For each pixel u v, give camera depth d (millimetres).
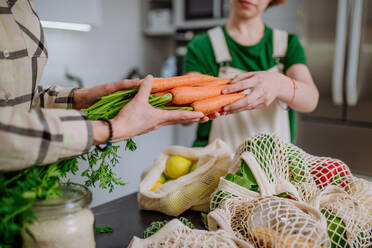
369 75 1893
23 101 668
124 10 2938
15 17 646
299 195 665
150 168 913
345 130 2008
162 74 3139
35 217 476
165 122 625
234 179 684
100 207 825
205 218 711
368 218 637
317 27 2066
